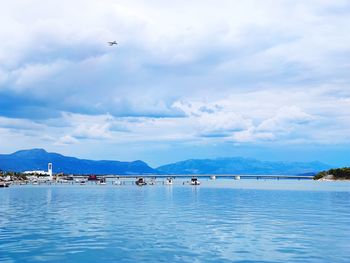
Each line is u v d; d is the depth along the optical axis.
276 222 37.97
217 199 77.88
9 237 29.27
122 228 33.94
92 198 83.38
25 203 67.44
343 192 110.12
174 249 24.67
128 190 135.50
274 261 21.36
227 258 22.12
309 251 23.88
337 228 33.66
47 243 26.75
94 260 21.84
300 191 118.75
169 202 68.81
